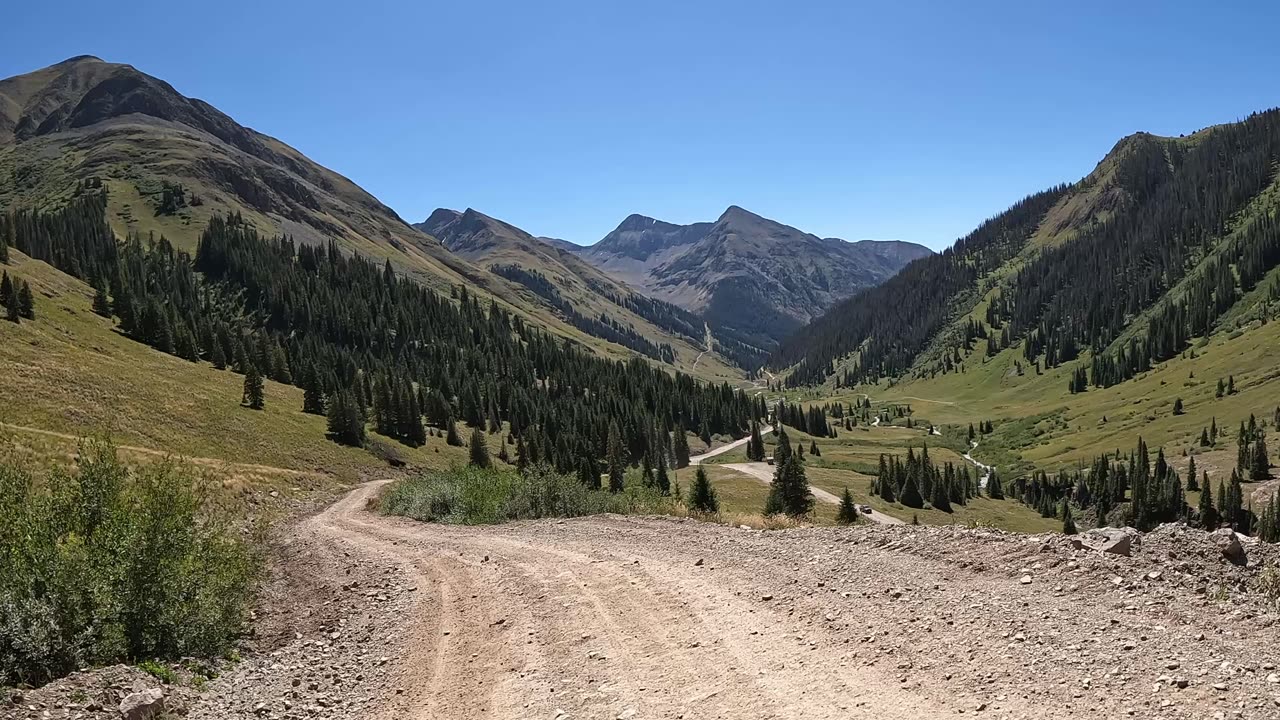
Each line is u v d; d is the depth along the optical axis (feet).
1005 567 39.14
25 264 461.78
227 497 151.74
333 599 57.77
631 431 471.21
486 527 88.58
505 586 51.67
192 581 41.86
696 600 41.75
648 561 53.31
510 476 109.50
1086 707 22.86
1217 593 31.32
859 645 31.68
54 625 34.86
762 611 38.37
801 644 32.89
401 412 380.99
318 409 379.35
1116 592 32.89
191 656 39.93
